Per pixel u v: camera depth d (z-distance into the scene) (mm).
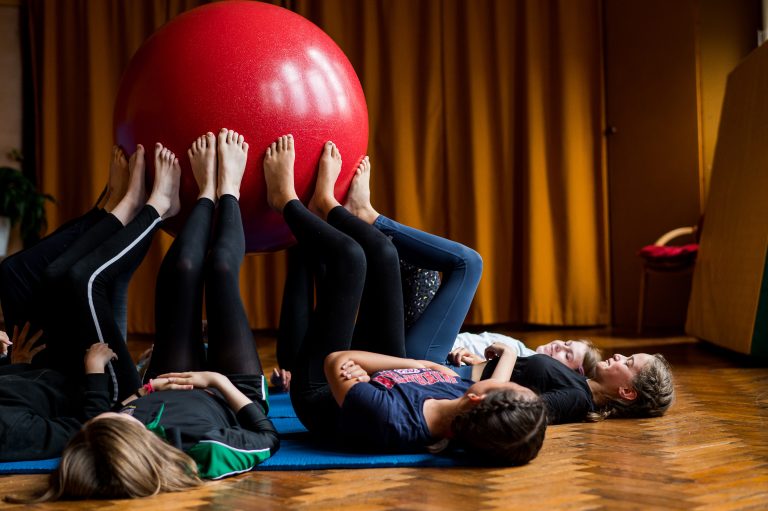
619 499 1425
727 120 4652
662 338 5020
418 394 1868
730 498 1420
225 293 2000
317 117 2240
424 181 5961
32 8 6160
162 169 2219
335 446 1950
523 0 5898
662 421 2254
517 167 5980
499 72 5914
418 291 2686
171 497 1488
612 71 5855
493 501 1429
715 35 5504
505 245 5957
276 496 1491
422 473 1671
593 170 5871
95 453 1480
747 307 3830
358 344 2131
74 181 6133
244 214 2285
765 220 3799
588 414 2252
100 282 2096
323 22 5965
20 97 6203
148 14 6059
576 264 5824
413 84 5973
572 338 5133
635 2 5727
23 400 1882
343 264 2020
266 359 4414
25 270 2271
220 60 2186
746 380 3182
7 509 1430
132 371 2115
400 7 5953
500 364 2248
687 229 5168
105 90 6055
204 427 1690
